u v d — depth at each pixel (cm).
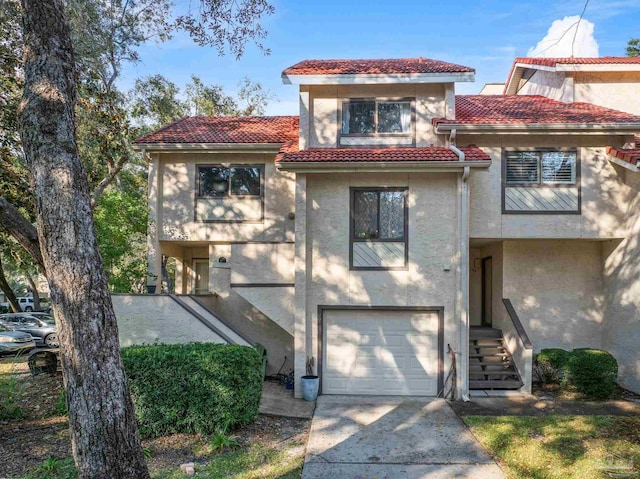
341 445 814
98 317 532
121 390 537
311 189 1195
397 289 1173
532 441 821
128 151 1736
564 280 1351
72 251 529
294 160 1134
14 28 1195
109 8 1530
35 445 767
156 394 837
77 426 516
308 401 1112
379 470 708
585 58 1473
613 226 1220
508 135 1237
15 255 2081
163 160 1433
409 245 1175
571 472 692
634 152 1152
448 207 1174
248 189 1424
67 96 562
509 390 1201
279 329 1398
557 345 1340
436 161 1113
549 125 1180
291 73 1245
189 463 717
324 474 690
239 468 705
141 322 1098
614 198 1221
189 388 845
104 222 1506
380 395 1171
